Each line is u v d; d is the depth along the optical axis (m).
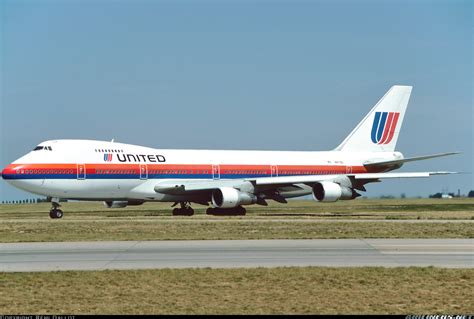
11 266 46.50
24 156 102.00
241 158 117.50
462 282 39.88
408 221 88.31
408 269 43.66
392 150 134.00
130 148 108.88
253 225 80.75
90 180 103.44
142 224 83.19
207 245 59.81
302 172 122.25
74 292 37.66
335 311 33.41
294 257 50.88
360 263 47.38
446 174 115.19
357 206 157.75
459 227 76.56
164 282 40.00
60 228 77.81
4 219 99.88
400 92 134.75
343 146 129.88
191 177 112.00
